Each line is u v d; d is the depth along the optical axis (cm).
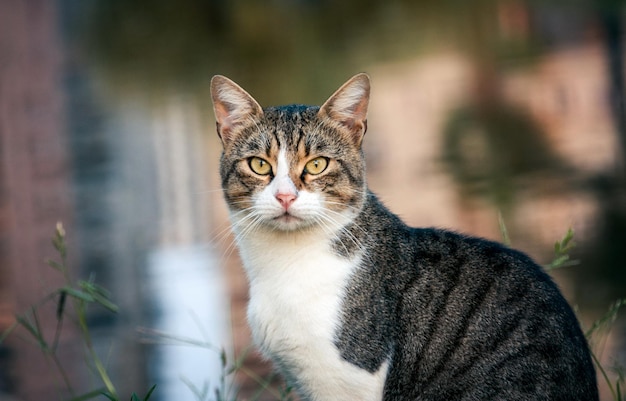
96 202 1559
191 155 1902
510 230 1168
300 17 3534
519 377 496
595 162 1524
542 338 502
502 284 520
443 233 550
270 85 2566
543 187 1388
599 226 1141
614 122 1791
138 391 801
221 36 3403
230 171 566
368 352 514
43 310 1043
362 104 567
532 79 2273
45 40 3381
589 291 927
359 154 566
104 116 2302
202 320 934
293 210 527
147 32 3475
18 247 1300
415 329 519
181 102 2445
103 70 2928
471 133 1845
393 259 532
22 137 2103
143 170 1775
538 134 1759
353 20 3431
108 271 1152
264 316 532
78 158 1886
